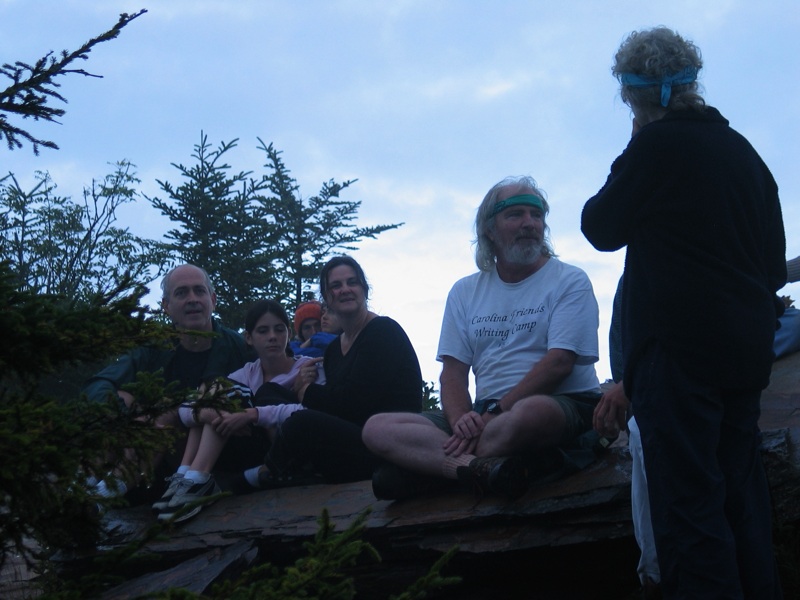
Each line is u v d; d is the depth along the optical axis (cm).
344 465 466
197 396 254
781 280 320
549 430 381
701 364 288
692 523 279
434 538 387
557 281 423
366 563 405
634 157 304
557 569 383
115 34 241
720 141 303
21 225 1692
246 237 1291
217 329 556
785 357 502
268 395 506
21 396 240
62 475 220
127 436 241
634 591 377
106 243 1814
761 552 289
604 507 363
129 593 394
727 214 296
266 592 229
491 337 428
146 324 243
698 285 291
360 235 1364
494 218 431
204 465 472
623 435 425
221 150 1316
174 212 1291
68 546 248
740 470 294
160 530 235
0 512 230
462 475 384
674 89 312
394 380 480
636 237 308
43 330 226
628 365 303
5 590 402
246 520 443
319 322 687
